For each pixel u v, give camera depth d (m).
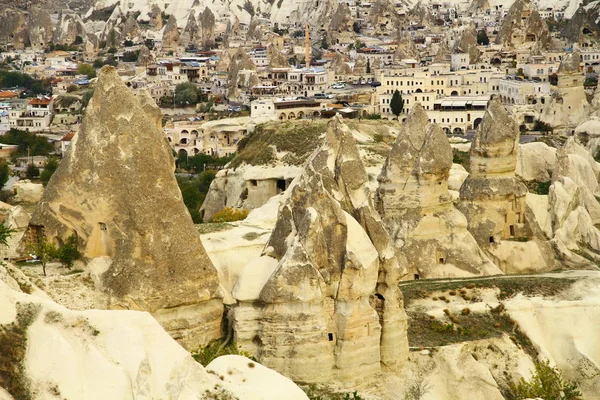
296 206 118.06
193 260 116.75
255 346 115.00
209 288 117.12
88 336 92.88
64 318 93.50
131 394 89.50
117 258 115.31
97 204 117.06
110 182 116.81
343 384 114.31
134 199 115.62
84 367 90.50
